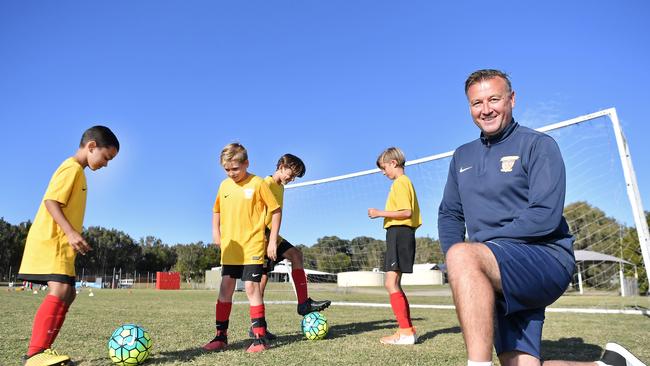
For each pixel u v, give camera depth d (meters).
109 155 3.19
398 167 4.55
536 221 1.75
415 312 8.12
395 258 4.12
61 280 2.88
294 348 3.62
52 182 2.92
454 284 1.56
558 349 3.73
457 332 4.83
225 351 3.47
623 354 2.00
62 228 2.82
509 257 1.66
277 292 17.05
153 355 3.28
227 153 3.87
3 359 3.08
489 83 2.08
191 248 68.00
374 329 5.10
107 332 4.62
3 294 14.79
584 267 13.03
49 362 2.71
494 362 3.20
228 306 3.77
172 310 8.02
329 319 6.36
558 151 1.90
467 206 2.14
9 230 54.56
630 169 6.61
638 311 7.78
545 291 1.73
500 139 2.10
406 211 4.16
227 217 3.89
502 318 1.88
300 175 5.21
